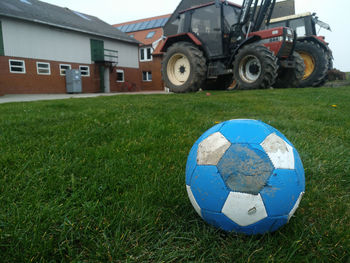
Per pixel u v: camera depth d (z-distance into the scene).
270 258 0.96
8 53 13.52
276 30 7.04
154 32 25.12
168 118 3.40
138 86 22.20
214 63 8.09
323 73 8.69
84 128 2.79
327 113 3.83
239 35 7.61
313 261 0.96
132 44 21.30
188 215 1.24
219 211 1.01
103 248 1.01
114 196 1.38
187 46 8.07
